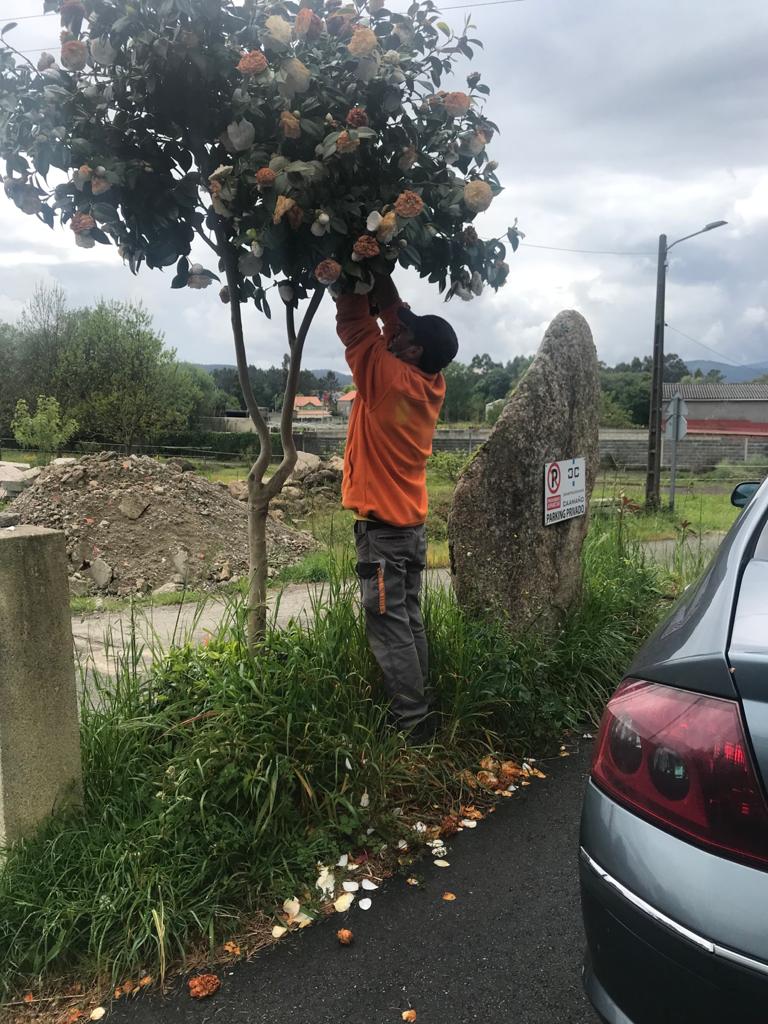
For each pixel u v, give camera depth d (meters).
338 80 2.91
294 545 11.84
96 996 2.32
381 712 3.41
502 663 3.98
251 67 2.59
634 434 41.56
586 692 4.42
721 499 23.39
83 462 12.23
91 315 46.47
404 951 2.47
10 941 2.42
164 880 2.58
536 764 3.82
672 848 1.52
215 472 32.53
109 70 2.73
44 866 2.59
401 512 3.43
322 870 2.86
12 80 2.73
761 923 1.39
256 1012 2.23
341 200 2.79
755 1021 1.39
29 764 2.65
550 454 4.64
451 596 4.48
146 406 44.12
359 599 3.85
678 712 1.59
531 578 4.61
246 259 2.77
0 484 15.20
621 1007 1.62
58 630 2.69
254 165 2.72
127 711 3.30
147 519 10.91
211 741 2.96
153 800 2.88
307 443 41.28
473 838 3.14
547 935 2.54
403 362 3.39
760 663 1.51
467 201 3.01
